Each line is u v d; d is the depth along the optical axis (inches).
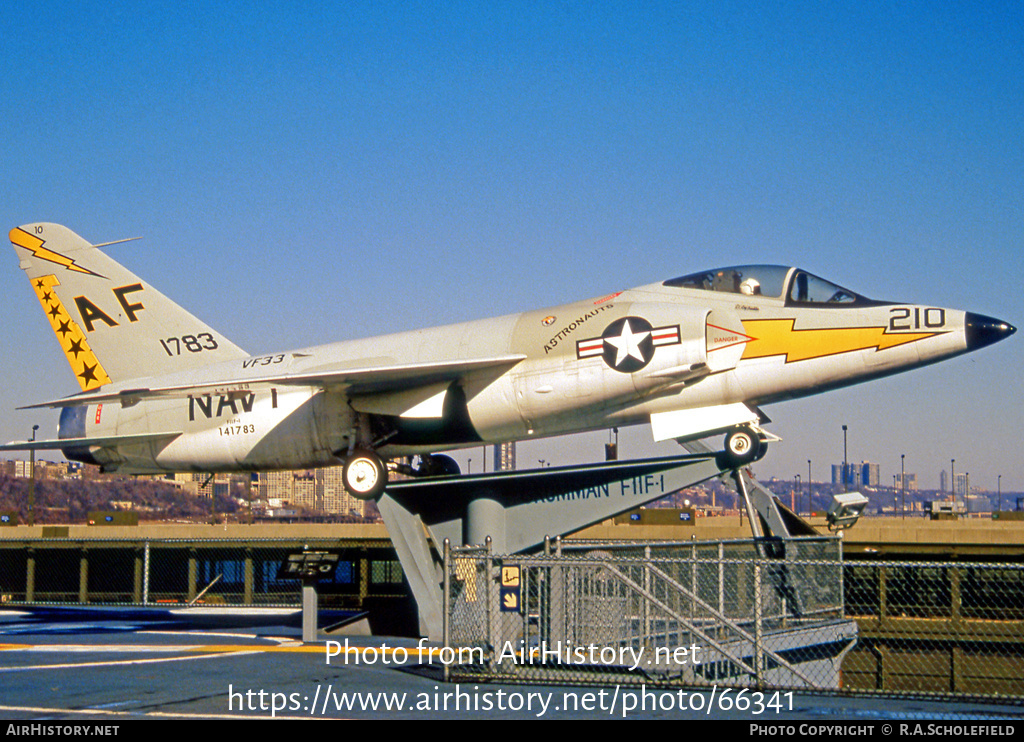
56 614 768.9
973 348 598.2
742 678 529.7
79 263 809.5
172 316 795.4
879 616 898.7
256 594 1112.2
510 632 488.7
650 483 585.9
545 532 589.9
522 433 663.8
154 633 627.2
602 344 625.6
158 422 755.4
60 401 697.0
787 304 628.1
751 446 599.5
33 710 367.2
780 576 597.6
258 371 730.8
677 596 513.0
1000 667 842.8
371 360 683.4
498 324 673.0
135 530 1290.6
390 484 595.8
